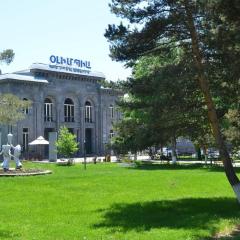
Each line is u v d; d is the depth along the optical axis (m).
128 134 38.91
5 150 36.69
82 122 83.25
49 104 78.62
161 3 17.19
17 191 23.77
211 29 16.41
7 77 71.50
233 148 36.62
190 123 18.05
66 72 79.88
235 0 14.77
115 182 28.03
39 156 71.19
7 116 36.47
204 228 13.96
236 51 16.22
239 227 14.41
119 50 17.50
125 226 14.38
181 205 18.59
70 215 16.42
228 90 17.42
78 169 41.78
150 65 19.19
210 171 36.25
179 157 71.38
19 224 14.78
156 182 27.75
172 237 12.69
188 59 16.98
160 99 16.69
